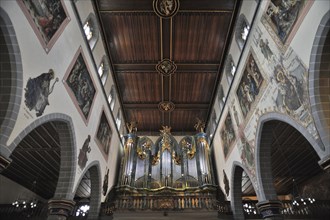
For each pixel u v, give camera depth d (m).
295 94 9.20
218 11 14.73
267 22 11.10
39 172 18.59
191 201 16.83
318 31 7.84
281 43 9.98
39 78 9.03
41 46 9.02
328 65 7.99
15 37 7.64
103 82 16.86
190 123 24.78
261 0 11.66
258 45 12.11
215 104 21.17
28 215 16.14
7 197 18.56
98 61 15.70
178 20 15.35
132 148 22.59
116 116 21.05
